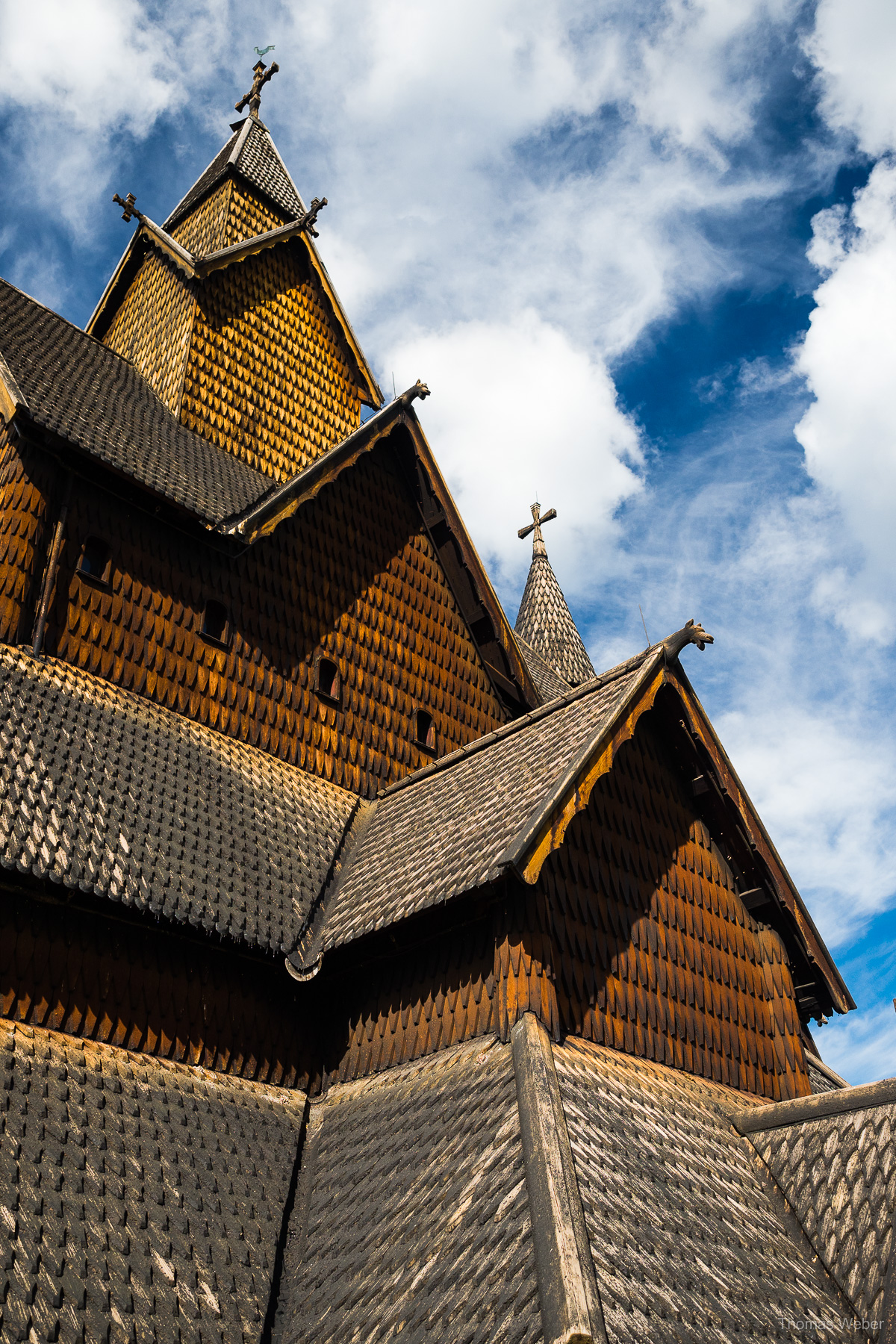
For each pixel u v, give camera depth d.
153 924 8.81
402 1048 9.07
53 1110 7.29
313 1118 9.05
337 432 17.62
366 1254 7.00
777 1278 7.28
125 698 10.62
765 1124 9.05
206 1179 7.59
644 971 9.74
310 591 13.34
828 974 11.36
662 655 10.64
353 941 9.08
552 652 25.88
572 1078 7.99
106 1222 6.70
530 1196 6.59
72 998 8.19
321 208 18.48
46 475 10.92
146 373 16.19
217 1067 8.88
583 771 9.10
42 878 7.93
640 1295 6.09
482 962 8.84
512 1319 5.77
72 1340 5.84
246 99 21.22
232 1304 6.72
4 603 10.08
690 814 11.42
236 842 9.91
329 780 12.35
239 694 11.84
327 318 18.33
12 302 14.30
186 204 19.77
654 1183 7.40
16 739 8.98
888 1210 7.76
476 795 10.28
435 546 15.65
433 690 14.43
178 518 11.84
